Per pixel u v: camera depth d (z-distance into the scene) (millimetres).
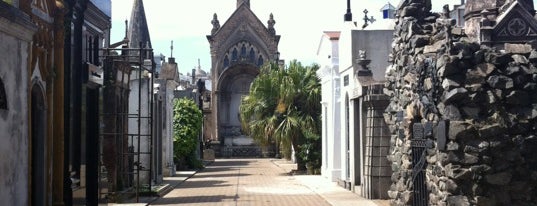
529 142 11320
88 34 17516
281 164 47062
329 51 28484
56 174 13664
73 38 15492
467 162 11312
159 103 29578
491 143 11273
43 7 12781
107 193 19875
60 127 13727
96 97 17812
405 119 14219
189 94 55594
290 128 36188
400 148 14977
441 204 11805
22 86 10492
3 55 9555
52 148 13430
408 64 14172
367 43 22812
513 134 11359
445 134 11516
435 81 12109
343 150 25031
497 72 11477
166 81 32969
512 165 11305
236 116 72000
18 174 10250
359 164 22609
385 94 17656
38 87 12633
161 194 23688
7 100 9719
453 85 11469
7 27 9555
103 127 20406
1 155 9422
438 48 12430
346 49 23859
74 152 15617
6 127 9672
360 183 22359
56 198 13656
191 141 40031
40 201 12758
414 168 13531
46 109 13078
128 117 23734
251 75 71812
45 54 12922
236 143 68750
